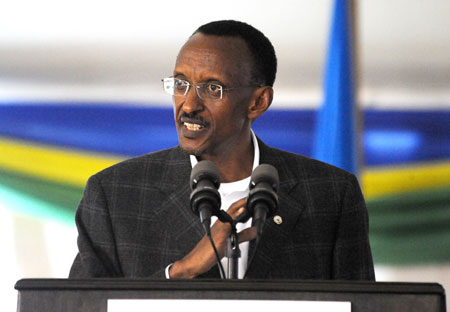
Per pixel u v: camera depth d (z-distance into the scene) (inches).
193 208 257.8
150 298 219.1
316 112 523.8
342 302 218.5
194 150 323.3
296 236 343.6
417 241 525.7
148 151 521.0
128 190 350.6
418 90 528.1
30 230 516.1
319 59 526.0
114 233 344.2
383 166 526.0
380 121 526.9
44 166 518.9
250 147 352.8
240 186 341.1
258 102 339.9
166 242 338.3
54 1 523.5
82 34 523.5
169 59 524.7
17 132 518.6
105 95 522.0
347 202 356.2
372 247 526.3
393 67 528.4
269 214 259.8
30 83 520.7
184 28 526.0
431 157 527.2
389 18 530.0
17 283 221.3
